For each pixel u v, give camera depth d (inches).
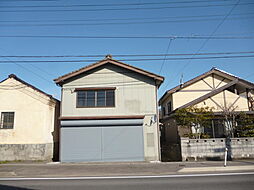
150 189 273.4
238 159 531.2
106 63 606.9
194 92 803.4
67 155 557.0
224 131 625.9
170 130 769.6
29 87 621.0
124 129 570.9
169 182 309.3
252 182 299.7
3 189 284.7
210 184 292.8
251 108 687.7
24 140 593.0
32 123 601.6
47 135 614.9
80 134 567.5
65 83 602.5
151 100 589.9
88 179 344.8
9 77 623.2
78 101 593.0
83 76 605.9
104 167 467.5
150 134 571.5
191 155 538.0
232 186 280.5
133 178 344.2
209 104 679.7
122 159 556.1
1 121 606.2
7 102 613.6
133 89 596.4
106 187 287.7
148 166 467.8
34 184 313.3
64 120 571.2
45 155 586.9
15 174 401.4
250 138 541.3
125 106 587.8
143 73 590.2
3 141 593.6
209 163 483.2
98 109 587.2
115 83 600.7
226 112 595.8
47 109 616.4
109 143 564.4
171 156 622.2
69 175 385.7
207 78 818.2
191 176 349.4
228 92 692.1
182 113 568.7
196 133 582.6
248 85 722.8
